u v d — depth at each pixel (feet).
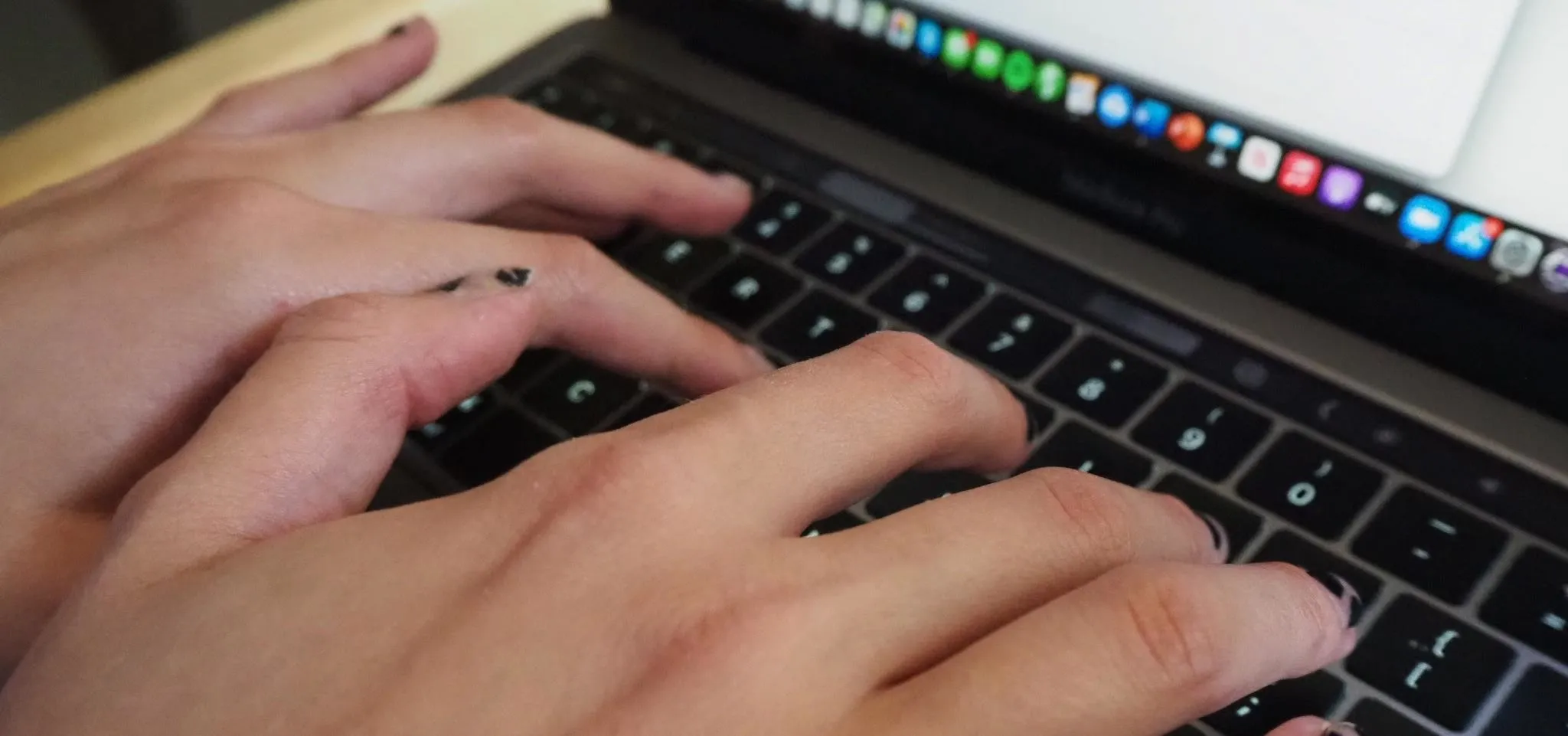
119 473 0.76
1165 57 0.87
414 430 0.83
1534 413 0.80
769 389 0.70
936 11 0.96
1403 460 0.79
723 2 1.07
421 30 1.05
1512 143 0.77
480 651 0.63
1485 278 0.80
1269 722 0.71
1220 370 0.84
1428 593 0.74
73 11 1.33
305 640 0.63
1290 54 0.83
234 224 0.80
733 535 0.66
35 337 0.77
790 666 0.62
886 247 0.94
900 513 0.67
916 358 0.72
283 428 0.70
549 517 0.66
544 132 0.93
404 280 0.80
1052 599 0.66
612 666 0.62
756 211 0.98
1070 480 0.69
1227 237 0.88
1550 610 0.73
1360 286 0.84
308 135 0.91
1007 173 0.97
